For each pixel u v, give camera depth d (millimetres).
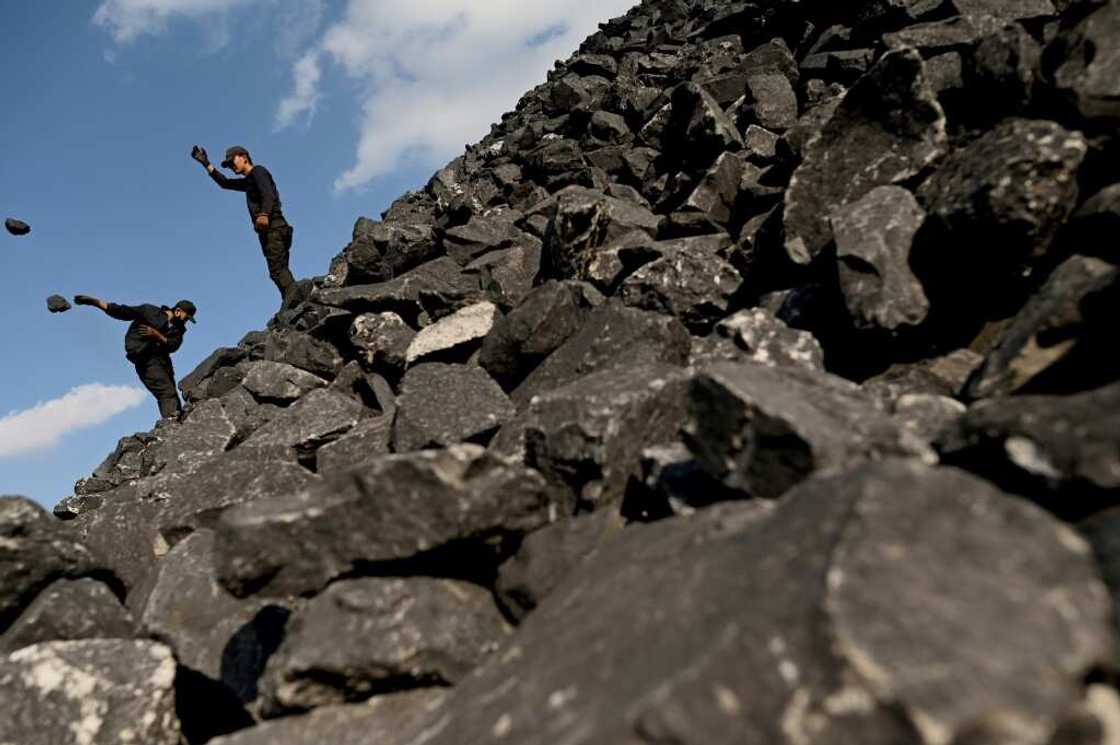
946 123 8406
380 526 5008
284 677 4559
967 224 6344
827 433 4234
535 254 12375
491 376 9586
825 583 2895
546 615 4387
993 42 8070
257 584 5137
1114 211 5754
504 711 3580
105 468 17719
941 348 6816
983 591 2803
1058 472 3688
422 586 5008
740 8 18656
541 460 6109
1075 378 5133
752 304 9094
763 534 3566
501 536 5230
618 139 16844
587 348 8328
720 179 10953
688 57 18188
